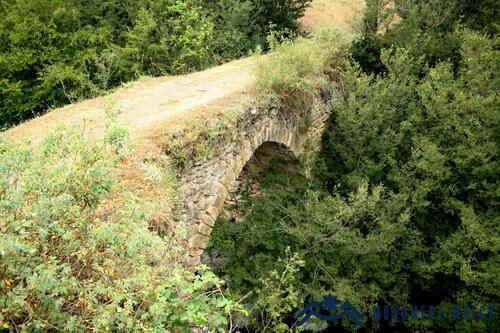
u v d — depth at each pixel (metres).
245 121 7.45
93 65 12.10
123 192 4.08
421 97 10.23
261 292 7.88
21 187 3.19
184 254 5.98
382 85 10.08
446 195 9.19
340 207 8.22
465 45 9.76
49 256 3.20
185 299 3.82
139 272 3.74
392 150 9.76
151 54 12.76
